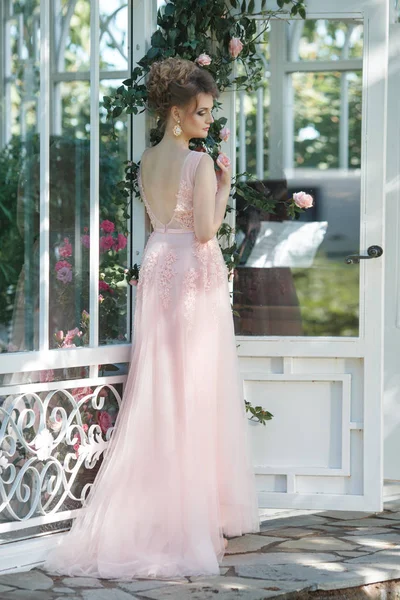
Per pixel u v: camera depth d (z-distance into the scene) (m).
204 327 4.41
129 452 4.35
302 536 4.75
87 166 4.59
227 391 4.51
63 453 4.46
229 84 4.97
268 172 6.38
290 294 5.25
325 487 5.16
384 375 5.67
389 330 5.67
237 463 4.52
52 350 4.41
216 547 4.33
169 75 4.40
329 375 5.13
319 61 6.80
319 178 5.50
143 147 4.77
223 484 4.51
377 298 5.10
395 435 5.65
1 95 4.74
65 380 4.45
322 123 7.10
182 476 4.31
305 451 5.17
